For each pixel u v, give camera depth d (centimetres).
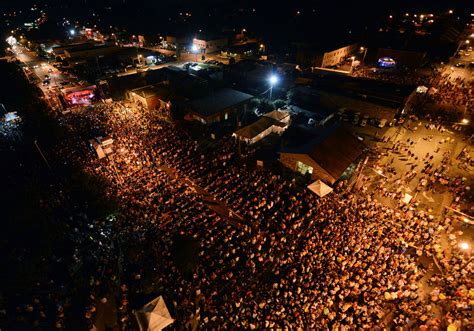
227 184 2820
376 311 1725
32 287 1909
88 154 3272
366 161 2936
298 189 2773
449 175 2944
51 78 6334
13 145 3512
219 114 4306
